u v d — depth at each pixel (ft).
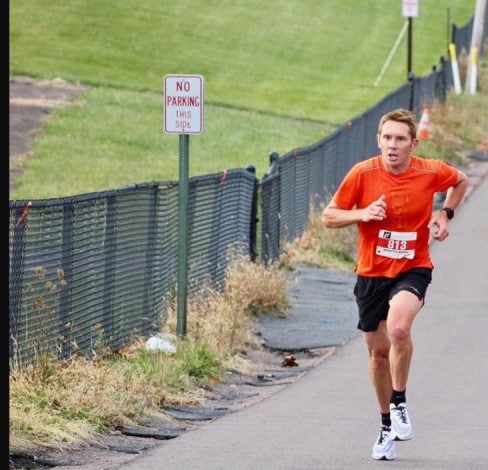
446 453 79.82
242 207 148.05
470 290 152.15
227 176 141.38
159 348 110.63
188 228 128.98
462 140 278.26
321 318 137.90
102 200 106.63
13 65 336.70
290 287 153.69
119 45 372.58
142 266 116.47
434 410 93.91
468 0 496.64
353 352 120.47
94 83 325.21
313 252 174.81
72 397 89.20
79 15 398.21
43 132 269.03
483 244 183.93
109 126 278.67
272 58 381.19
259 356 120.98
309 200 186.60
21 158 246.88
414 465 76.74
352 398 99.76
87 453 81.61
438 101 294.66
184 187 116.37
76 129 273.75
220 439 85.46
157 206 120.16
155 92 323.37
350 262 178.19
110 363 101.76
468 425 88.63
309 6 448.65
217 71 357.61
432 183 78.79
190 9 423.23
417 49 412.36
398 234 78.43
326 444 83.41
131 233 113.50
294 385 106.01
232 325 121.39
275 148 265.95
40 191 219.20
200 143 267.80
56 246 98.12
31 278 93.86
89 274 104.53
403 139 77.46
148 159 253.03
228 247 142.31
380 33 428.15
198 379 105.81
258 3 442.91
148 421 91.76
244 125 286.05
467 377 106.42
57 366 94.17
